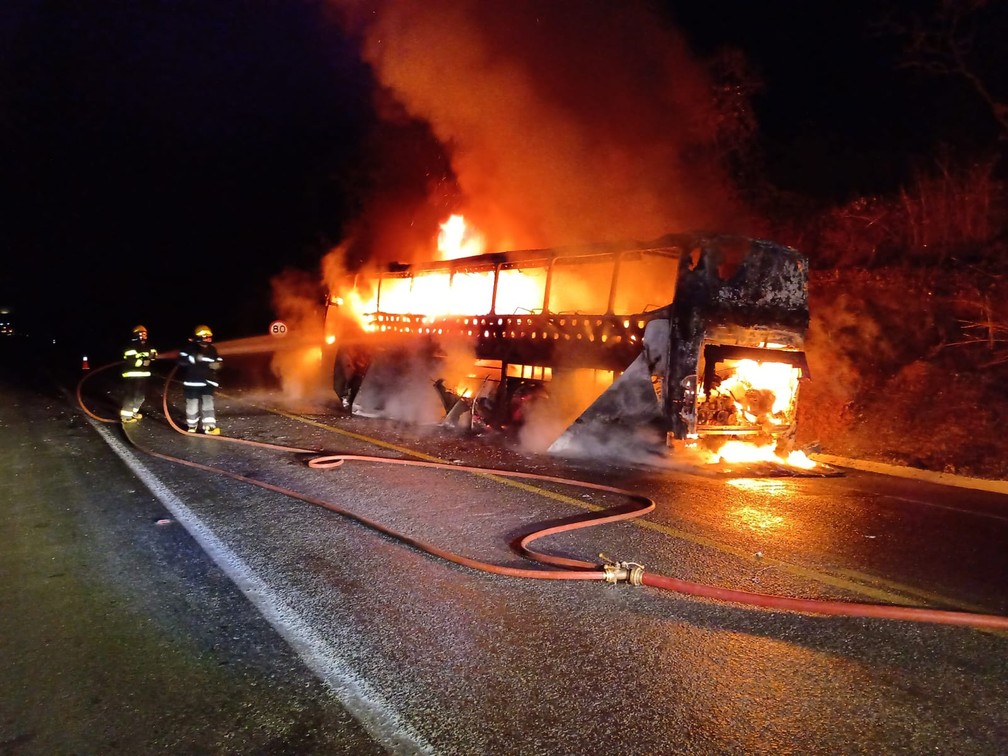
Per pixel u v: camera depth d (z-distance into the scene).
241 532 5.63
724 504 6.86
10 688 3.31
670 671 3.47
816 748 2.86
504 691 3.27
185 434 10.38
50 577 4.67
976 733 2.97
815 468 9.07
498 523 5.98
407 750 2.83
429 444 10.05
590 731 2.96
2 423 11.45
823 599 4.42
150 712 3.11
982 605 4.36
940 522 6.37
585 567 4.80
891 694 3.28
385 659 3.57
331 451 9.26
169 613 4.11
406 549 5.26
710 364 8.44
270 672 3.45
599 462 8.88
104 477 7.56
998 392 10.21
